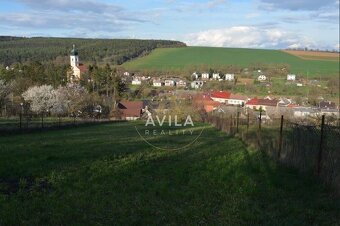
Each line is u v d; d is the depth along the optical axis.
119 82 96.38
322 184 11.41
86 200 9.59
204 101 63.09
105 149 18.34
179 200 9.93
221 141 24.53
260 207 9.51
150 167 14.20
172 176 12.77
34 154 16.08
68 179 11.67
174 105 53.16
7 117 47.38
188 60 151.12
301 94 99.88
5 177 11.91
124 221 8.20
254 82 120.31
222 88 113.25
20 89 74.44
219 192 10.80
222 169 14.16
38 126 33.28
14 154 15.92
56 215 8.41
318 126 14.92
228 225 8.13
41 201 9.35
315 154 12.69
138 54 166.38
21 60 136.00
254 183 11.80
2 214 8.30
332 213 9.12
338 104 81.56
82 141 22.17
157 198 10.05
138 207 9.16
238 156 17.59
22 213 8.45
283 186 11.54
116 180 11.77
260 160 16.11
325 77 120.19
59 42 178.38
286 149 15.41
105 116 68.56
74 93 68.06
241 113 50.28
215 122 41.34
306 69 131.88
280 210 9.29
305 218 8.73
